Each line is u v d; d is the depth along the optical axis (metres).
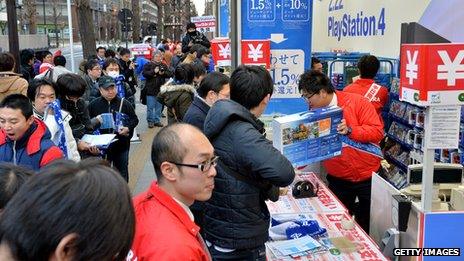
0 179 1.60
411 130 5.59
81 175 1.00
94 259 0.95
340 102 3.75
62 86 4.39
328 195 3.66
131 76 11.95
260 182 2.43
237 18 5.73
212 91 3.66
